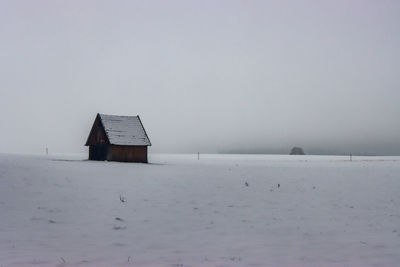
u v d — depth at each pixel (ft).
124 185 76.18
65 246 38.37
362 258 36.52
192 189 76.02
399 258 36.68
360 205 65.62
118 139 166.91
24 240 39.70
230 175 101.30
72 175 84.89
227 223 51.19
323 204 66.03
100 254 36.11
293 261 35.19
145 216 52.95
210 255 36.83
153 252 37.47
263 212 58.70
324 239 43.98
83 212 53.16
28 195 60.54
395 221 54.19
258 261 35.01
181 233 45.44
